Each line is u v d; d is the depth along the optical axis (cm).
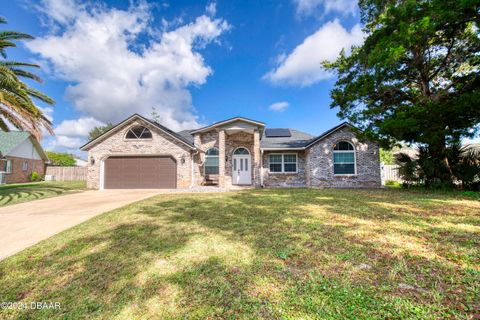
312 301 224
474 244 356
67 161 3597
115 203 869
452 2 866
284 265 304
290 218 548
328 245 366
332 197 888
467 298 218
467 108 915
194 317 213
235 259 328
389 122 1053
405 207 657
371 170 1441
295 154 1652
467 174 1031
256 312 213
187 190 1314
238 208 693
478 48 1017
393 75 1156
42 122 1166
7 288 282
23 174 2283
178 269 305
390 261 303
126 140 1511
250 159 1675
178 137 1516
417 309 204
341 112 1383
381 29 1089
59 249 397
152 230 484
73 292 267
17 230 530
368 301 219
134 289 264
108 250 383
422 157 1152
